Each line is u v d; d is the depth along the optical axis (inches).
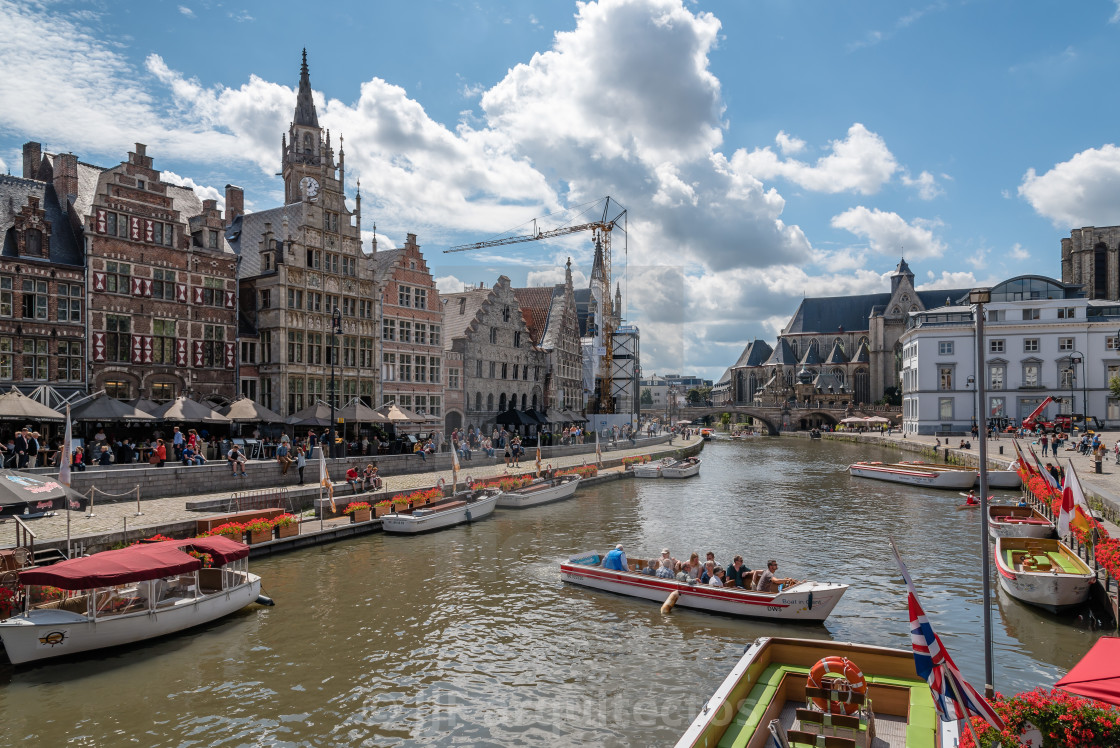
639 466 2309.3
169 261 1689.2
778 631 786.2
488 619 813.2
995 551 1035.3
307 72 2477.9
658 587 876.0
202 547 791.7
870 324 6422.2
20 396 1179.3
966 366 3646.7
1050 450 2452.0
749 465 2859.3
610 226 2812.5
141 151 1654.8
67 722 563.2
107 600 711.7
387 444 1820.9
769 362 7367.1
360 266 2070.6
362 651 711.7
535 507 1610.5
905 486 2084.2
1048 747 377.7
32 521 995.3
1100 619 818.2
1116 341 3425.2
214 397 1775.3
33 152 1749.5
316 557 1082.7
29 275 1454.2
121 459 1391.5
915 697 485.1
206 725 561.0
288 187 2493.8
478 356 2475.4
